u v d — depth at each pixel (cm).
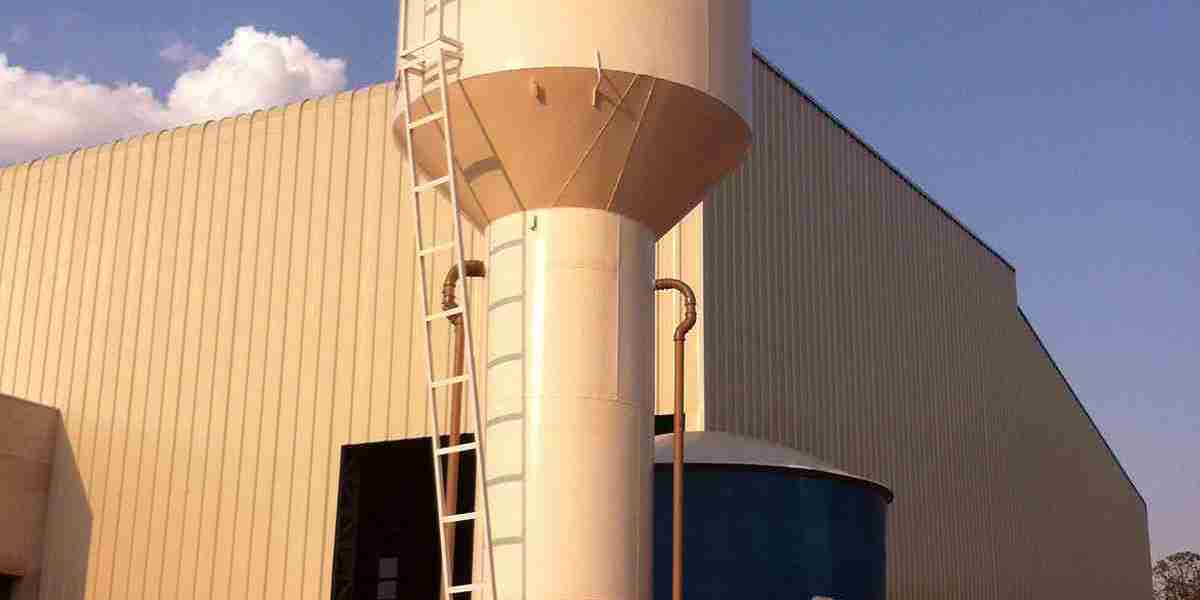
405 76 1386
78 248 2941
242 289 2698
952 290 3522
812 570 1836
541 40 1297
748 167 2475
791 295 2559
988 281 3859
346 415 2514
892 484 2903
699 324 2214
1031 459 4084
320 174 2673
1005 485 3753
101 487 2755
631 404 1324
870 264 2977
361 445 2478
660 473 1844
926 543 3053
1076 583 4534
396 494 2488
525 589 1250
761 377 2381
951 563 3194
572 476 1275
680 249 2272
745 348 2342
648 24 1323
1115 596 5316
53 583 2744
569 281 1329
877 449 2850
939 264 3450
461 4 1352
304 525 2511
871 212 3036
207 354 2703
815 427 2566
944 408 3316
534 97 1298
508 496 1284
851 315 2828
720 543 1802
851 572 1892
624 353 1332
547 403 1297
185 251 2792
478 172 1365
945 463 3262
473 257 2439
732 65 1399
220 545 2586
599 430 1295
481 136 1340
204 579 2581
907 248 3231
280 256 2673
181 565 2616
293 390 2586
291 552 2509
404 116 1409
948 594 3142
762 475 1848
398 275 2530
